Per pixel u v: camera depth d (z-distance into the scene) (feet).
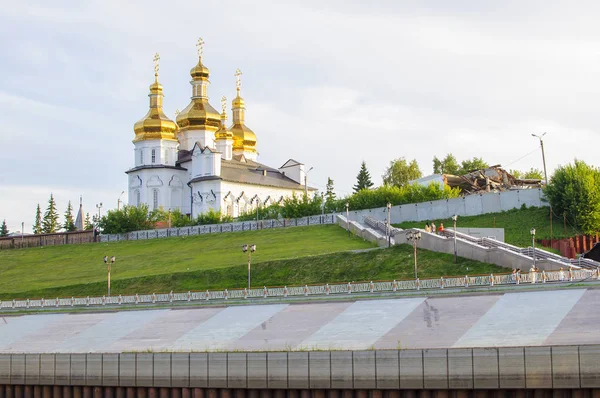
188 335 266.77
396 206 490.08
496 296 269.85
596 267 316.19
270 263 394.32
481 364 191.83
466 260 347.97
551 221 428.97
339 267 372.99
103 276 448.24
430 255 362.74
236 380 209.77
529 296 264.11
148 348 253.44
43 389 228.63
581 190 421.18
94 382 222.69
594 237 407.85
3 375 231.71
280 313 282.36
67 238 627.87
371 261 372.17
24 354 230.27
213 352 213.25
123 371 220.23
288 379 205.67
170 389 216.33
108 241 605.31
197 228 570.87
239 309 295.28
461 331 235.40
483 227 438.81
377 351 199.72
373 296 292.40
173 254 495.82
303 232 495.82
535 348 188.75
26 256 573.74
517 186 551.18
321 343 238.48
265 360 208.03
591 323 228.43
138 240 583.58
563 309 244.63
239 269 395.14
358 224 464.24
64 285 422.41
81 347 265.75
